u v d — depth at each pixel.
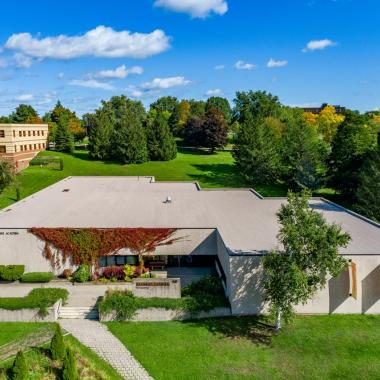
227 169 81.50
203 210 36.94
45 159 81.38
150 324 24.50
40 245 30.45
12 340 22.72
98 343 22.44
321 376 19.30
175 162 86.44
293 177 64.38
